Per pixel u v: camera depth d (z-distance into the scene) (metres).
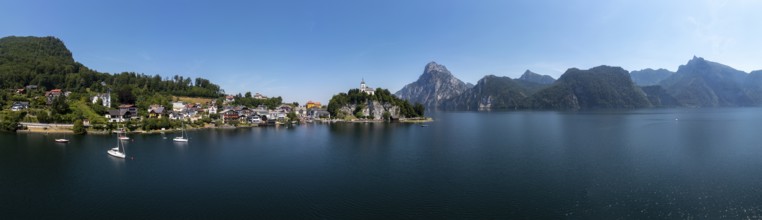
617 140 139.75
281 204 63.03
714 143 127.00
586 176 79.44
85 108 198.62
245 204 63.03
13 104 194.25
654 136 151.75
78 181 77.31
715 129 180.25
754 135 150.12
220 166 93.38
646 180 75.31
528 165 91.88
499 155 107.25
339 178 80.44
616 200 63.22
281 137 161.88
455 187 72.44
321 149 123.38
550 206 60.81
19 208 60.81
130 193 68.94
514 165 92.06
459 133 178.88
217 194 68.56
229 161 100.19
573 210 58.84
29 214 58.19
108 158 103.12
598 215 56.47
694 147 118.00
